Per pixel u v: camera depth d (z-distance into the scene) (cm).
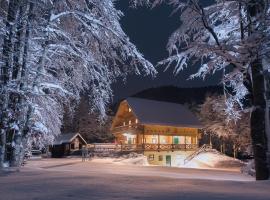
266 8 1270
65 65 1864
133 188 945
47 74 1806
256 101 1365
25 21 1585
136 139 5738
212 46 1324
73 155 6544
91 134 7262
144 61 1739
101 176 1273
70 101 1981
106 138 7362
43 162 4038
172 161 5772
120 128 6134
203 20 1343
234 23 1512
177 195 827
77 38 1827
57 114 2086
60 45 1703
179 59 1453
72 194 859
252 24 1310
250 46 1249
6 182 1130
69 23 1806
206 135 6825
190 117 6400
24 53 1612
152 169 2944
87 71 1800
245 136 5000
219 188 959
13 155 1622
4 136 1584
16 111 1574
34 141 2178
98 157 5012
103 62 1831
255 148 1360
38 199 800
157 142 5881
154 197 799
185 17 1466
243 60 1299
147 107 6025
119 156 4916
